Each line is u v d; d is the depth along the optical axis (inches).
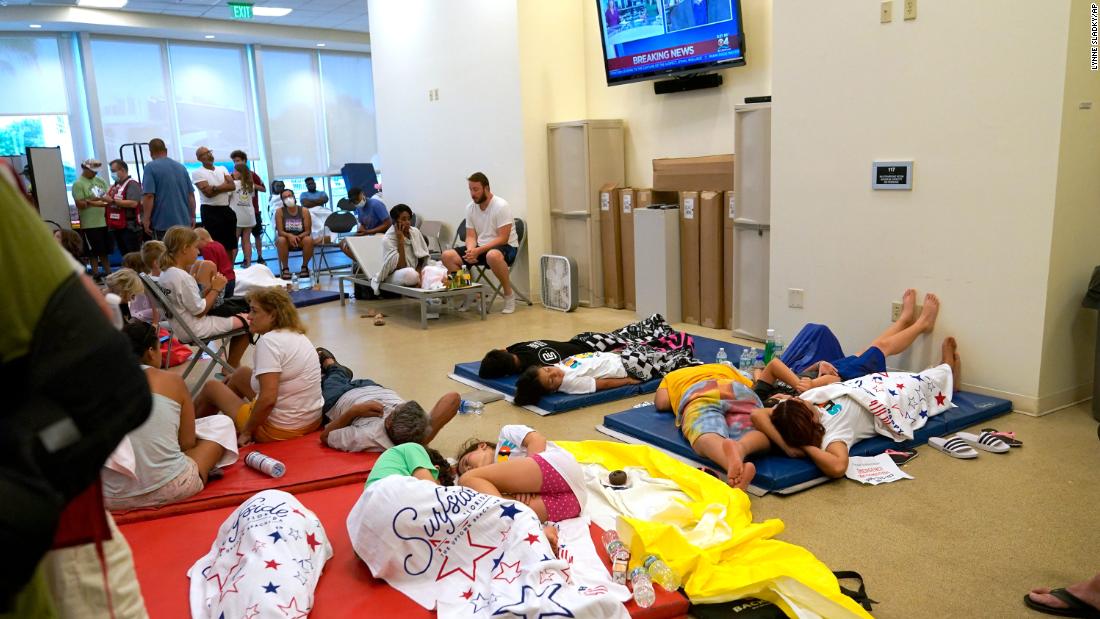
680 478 118.8
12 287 39.1
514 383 181.9
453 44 318.7
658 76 254.2
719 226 233.6
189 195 317.4
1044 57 142.9
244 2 416.8
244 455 135.3
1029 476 125.2
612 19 262.2
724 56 231.3
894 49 165.5
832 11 175.5
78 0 403.5
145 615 64.3
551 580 85.4
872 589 94.1
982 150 154.3
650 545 94.2
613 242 274.2
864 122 173.5
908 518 112.3
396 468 105.0
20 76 443.2
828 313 188.7
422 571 91.5
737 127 214.8
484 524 91.6
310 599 86.8
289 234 386.9
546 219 297.0
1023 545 103.3
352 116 570.9
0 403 39.5
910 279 170.6
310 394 145.9
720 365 154.3
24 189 44.9
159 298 181.8
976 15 151.3
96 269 429.4
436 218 353.4
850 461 130.3
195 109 502.9
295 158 548.1
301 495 121.5
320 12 456.8
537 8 284.5
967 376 164.1
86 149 467.8
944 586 94.3
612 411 167.9
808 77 183.3
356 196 388.2
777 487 121.3
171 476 114.3
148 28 447.5
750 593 89.1
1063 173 145.3
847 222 180.7
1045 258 147.9
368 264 320.8
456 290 265.0
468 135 319.9
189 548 104.1
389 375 204.8
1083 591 86.5
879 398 136.3
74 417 40.6
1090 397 163.5
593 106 295.9
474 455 114.0
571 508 108.8
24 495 37.3
